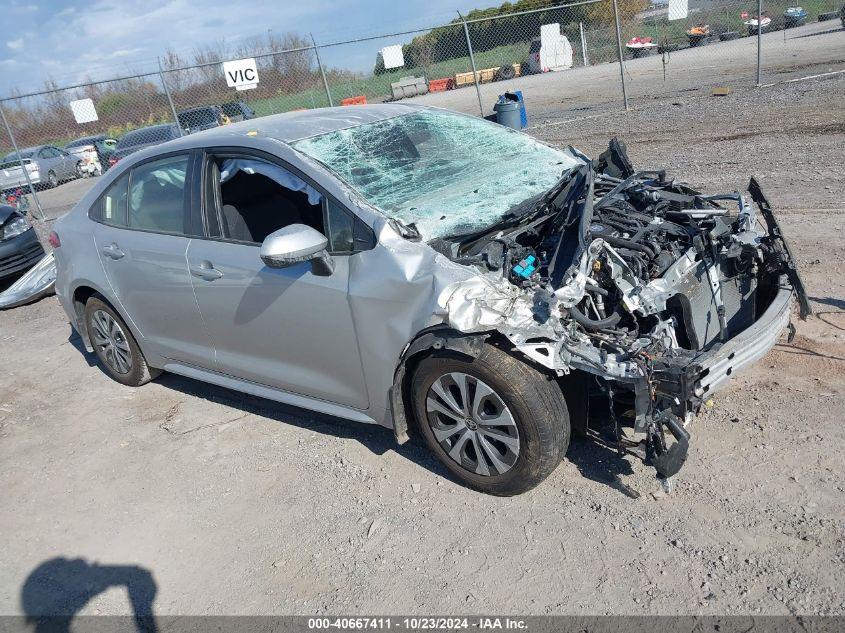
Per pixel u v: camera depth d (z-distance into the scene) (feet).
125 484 13.44
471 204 12.10
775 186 25.53
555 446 10.30
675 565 9.32
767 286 12.25
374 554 10.50
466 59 93.81
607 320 10.27
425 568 10.06
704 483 10.71
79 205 16.85
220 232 13.29
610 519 10.31
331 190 11.67
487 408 10.71
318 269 11.38
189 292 13.76
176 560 11.16
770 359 13.79
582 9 90.63
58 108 60.95
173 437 14.87
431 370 10.87
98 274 15.92
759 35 47.88
